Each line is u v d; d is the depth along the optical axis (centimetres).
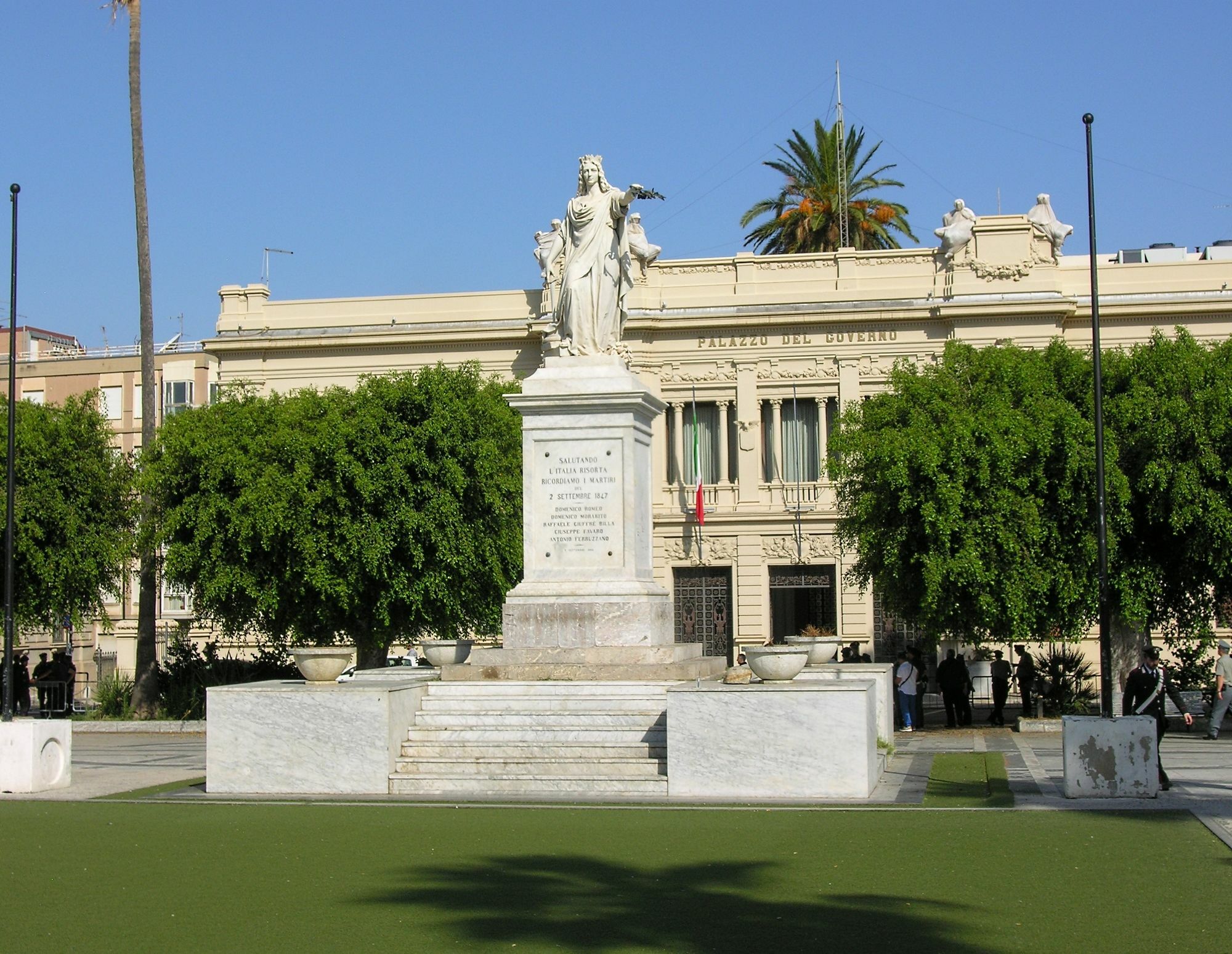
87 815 1800
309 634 4041
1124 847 1466
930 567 3459
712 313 5944
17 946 1076
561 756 2000
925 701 5056
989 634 3712
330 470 3922
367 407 4009
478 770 1989
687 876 1333
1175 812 1730
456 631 4169
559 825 1653
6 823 1728
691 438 6044
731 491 5994
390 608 4016
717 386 6003
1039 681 3641
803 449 6031
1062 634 3622
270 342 6191
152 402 4028
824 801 1858
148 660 3925
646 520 2386
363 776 1980
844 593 5866
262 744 2009
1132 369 3581
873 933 1096
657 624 2300
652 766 1956
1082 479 3456
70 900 1245
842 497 3941
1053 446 3488
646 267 6072
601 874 1346
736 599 5962
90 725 3659
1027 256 5772
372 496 3888
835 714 1891
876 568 3738
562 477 2298
